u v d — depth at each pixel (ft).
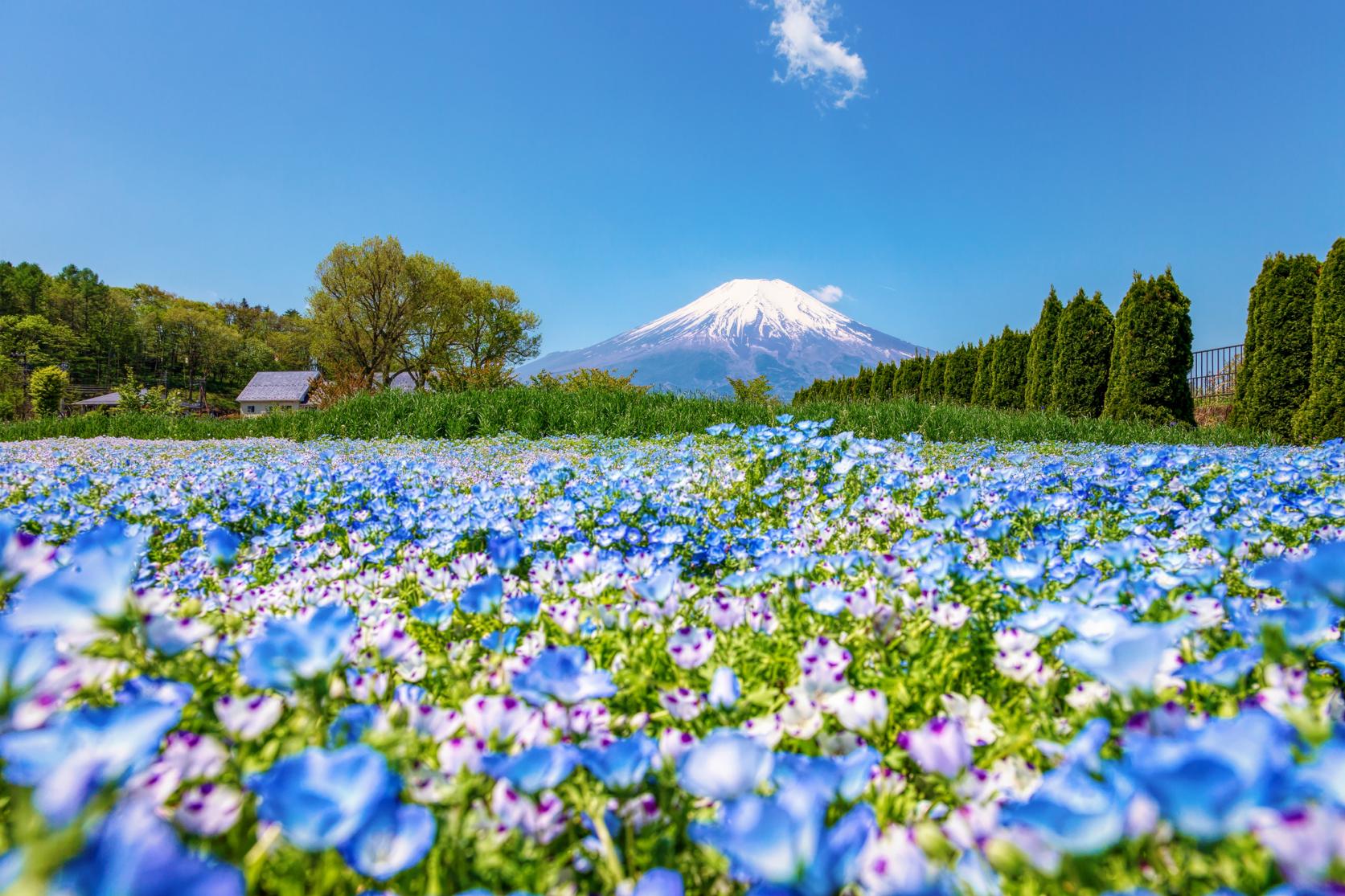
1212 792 2.07
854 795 2.98
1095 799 2.57
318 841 2.32
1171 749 2.35
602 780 3.09
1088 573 6.76
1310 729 2.88
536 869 3.02
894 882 2.38
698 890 3.08
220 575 8.40
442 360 182.29
